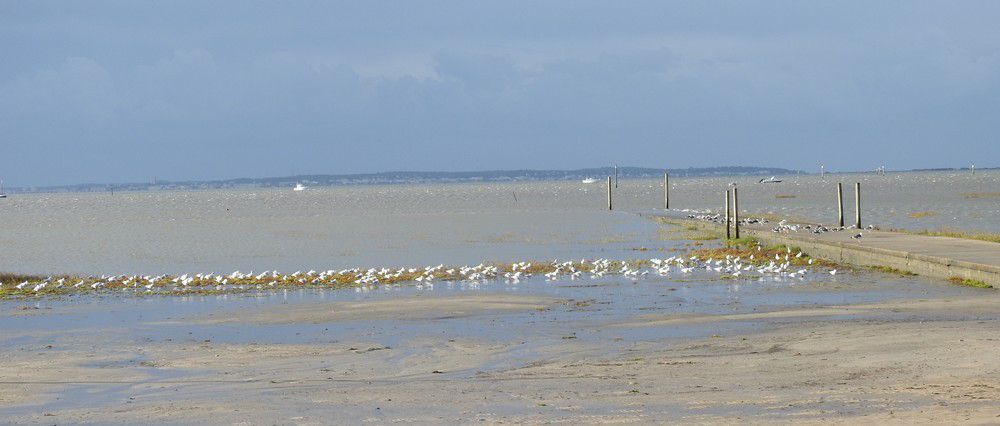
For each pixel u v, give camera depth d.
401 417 15.58
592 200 155.75
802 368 19.11
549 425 14.68
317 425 15.19
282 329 27.94
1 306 34.97
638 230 73.69
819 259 45.22
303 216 117.56
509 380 18.97
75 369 21.91
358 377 20.17
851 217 84.38
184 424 15.60
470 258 53.34
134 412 16.69
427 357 22.61
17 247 72.75
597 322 27.66
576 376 19.22
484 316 29.56
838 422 14.14
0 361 23.34
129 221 117.00
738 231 61.38
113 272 50.44
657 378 18.66
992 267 32.16
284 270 49.38
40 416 16.69
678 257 49.41
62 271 51.56
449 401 16.80
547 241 64.75
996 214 86.00
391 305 32.44
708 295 33.81
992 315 26.28
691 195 175.12
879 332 23.42
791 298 32.28
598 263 44.72
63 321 30.80
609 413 15.41
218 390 18.77
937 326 24.14
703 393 16.88
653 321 27.55
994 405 14.77
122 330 28.50
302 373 20.84
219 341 25.94
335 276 41.94
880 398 15.75
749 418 14.70
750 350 21.88
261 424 15.38
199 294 37.69
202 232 87.56
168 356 23.64
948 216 84.12
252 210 147.25
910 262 37.81
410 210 127.94
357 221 100.12
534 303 32.34
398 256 55.97
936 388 16.36
